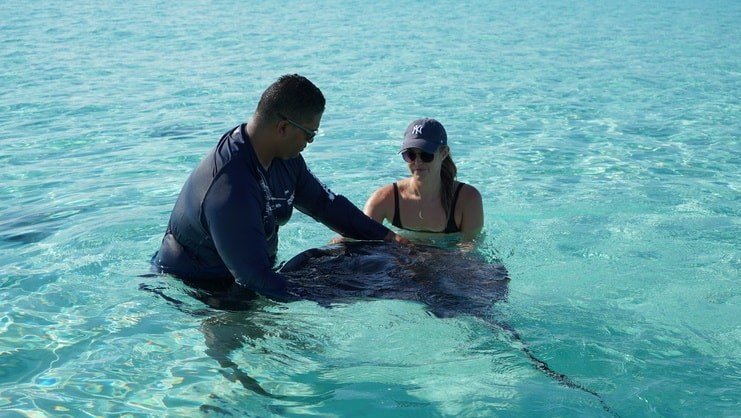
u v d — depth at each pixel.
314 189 4.54
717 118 9.30
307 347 3.60
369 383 3.31
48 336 3.71
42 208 5.84
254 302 3.95
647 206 5.87
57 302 4.09
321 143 7.95
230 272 4.06
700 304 4.12
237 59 13.78
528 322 3.86
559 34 17.97
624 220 5.54
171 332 3.74
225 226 3.88
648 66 13.34
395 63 13.45
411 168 5.02
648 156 7.50
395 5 24.94
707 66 13.33
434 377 3.35
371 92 10.85
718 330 3.81
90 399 3.15
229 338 3.68
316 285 4.06
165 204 5.92
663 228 5.36
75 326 3.81
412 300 3.99
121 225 5.39
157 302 4.04
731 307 4.08
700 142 8.09
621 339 3.70
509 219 5.55
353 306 3.92
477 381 3.31
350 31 18.16
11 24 18.70
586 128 8.77
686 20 21.16
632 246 5.00
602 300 4.16
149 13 21.64
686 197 6.11
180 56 14.10
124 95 10.58
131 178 6.70
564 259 4.77
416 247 4.63
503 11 23.41
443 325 3.77
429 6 24.72
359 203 5.93
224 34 17.36
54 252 4.87
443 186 5.12
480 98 10.48
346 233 4.72
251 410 3.11
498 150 7.72
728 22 20.62
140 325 3.81
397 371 3.40
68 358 3.50
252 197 3.94
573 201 6.00
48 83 11.40
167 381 3.31
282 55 14.28
